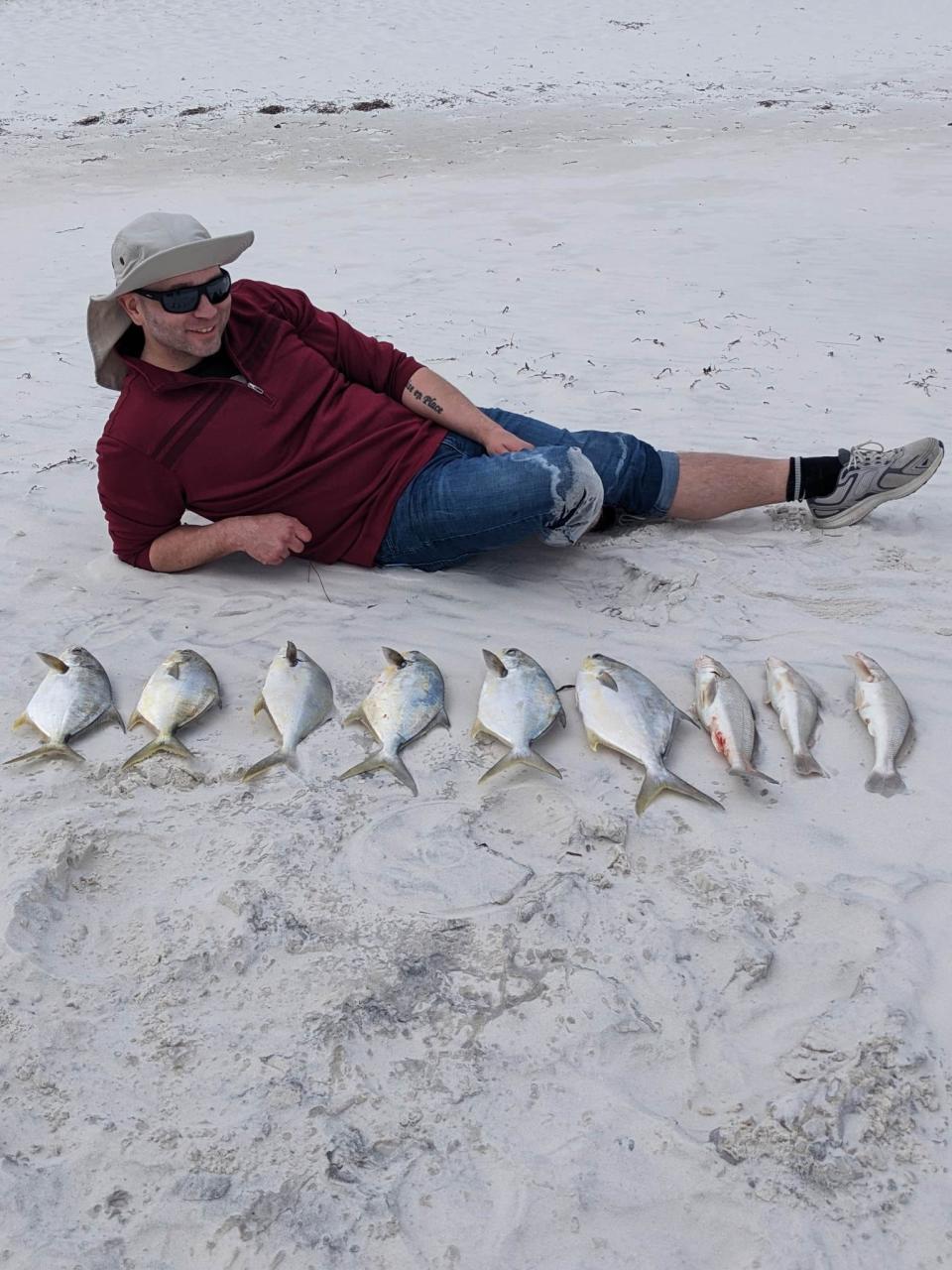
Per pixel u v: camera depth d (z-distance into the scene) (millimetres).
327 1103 2389
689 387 7316
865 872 2961
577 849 3078
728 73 26172
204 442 4383
